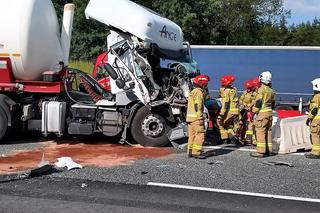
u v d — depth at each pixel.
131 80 13.69
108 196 8.41
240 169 10.80
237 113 14.62
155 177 9.82
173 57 14.12
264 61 26.72
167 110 13.65
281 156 12.79
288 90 26.39
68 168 10.41
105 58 14.91
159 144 13.68
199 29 55.19
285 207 8.00
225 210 7.75
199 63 27.75
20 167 10.58
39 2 13.61
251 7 70.25
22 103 14.02
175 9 50.78
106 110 13.84
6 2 13.40
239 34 71.81
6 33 13.31
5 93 14.03
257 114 12.55
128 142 14.10
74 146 13.50
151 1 51.03
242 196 8.59
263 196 8.62
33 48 13.49
